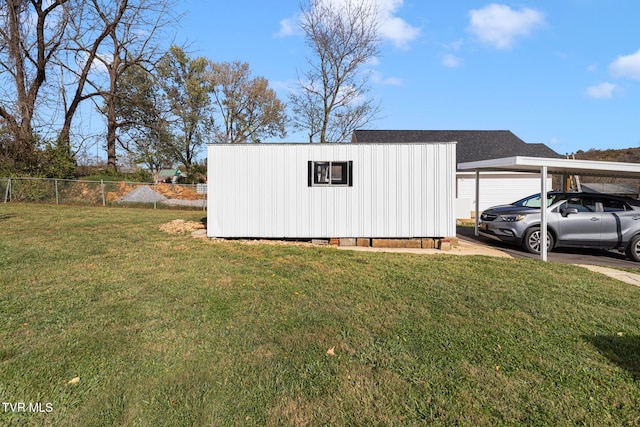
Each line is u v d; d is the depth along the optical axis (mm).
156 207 18000
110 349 3109
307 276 5566
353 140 24906
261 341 3316
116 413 2297
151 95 26422
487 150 20750
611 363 3020
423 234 8734
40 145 19453
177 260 6484
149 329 3531
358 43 23922
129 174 23312
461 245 9234
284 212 8844
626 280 6020
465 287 5113
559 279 5672
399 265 6406
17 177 18016
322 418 2291
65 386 2568
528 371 2869
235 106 40719
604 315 4117
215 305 4215
